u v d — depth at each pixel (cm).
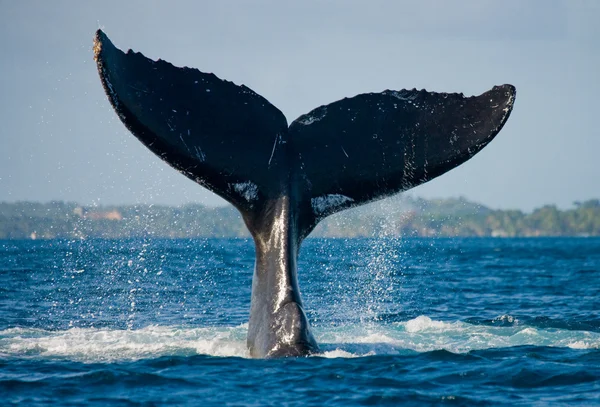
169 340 5253
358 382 4172
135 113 4144
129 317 7000
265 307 4541
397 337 5500
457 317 7375
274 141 4572
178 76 4394
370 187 4572
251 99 4581
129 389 4053
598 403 3872
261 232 4550
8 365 4541
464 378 4316
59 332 5738
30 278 10575
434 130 4562
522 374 4384
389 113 4650
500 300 9075
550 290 10556
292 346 4469
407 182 4553
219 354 4753
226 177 4422
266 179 4506
